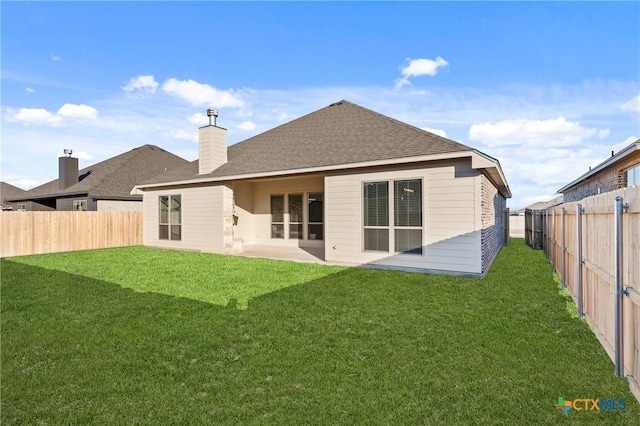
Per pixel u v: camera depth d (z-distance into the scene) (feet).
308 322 16.17
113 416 9.25
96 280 26.14
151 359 12.56
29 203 76.69
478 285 23.71
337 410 9.32
